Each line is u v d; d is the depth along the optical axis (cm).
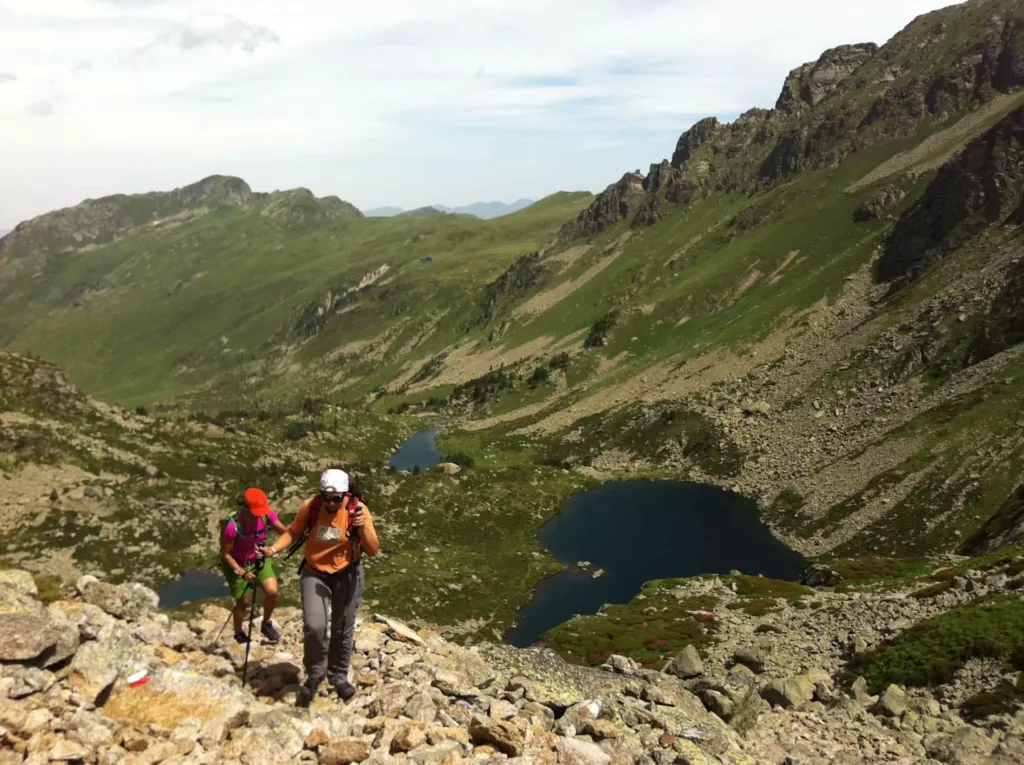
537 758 884
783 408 15462
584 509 13538
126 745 705
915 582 4691
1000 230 16788
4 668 732
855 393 14200
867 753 1802
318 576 988
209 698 827
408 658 1178
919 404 12419
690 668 2809
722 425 16088
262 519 1076
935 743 1912
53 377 14588
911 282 18238
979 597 3591
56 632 802
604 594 9631
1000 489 8888
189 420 17775
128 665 845
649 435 17312
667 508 13188
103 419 14038
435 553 10719
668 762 1085
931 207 19738
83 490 10362
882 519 9800
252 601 1036
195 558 9650
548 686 1326
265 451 14825
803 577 6875
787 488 12494
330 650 1000
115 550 9381
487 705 1061
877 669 3019
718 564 10388
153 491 11094
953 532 8700
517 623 8756
